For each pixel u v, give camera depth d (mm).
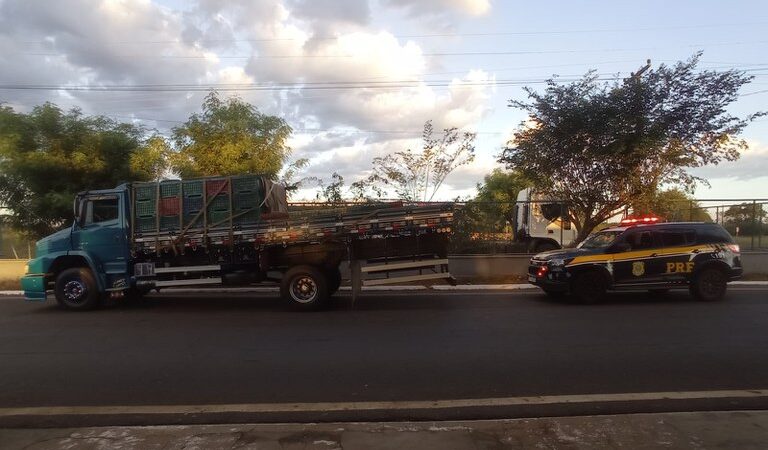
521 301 12648
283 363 6965
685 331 8930
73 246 11812
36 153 15836
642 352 7477
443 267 11508
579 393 5676
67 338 8648
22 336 8836
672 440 4273
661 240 12398
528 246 18656
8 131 16125
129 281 11812
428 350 7641
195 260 11922
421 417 4980
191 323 9922
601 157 15797
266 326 9562
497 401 5410
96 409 5238
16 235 17797
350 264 11539
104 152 17188
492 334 8742
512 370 6578
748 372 6457
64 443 4297
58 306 12398
